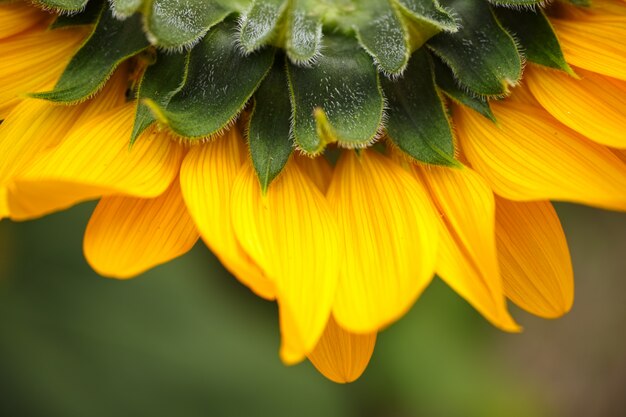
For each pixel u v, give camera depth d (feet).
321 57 1.56
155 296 2.00
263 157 1.56
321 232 1.55
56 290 1.98
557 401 2.42
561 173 1.58
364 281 1.54
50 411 1.97
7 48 1.60
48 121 1.58
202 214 1.52
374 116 1.56
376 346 2.07
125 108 1.57
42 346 1.98
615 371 2.39
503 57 1.58
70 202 1.45
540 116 1.60
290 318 1.43
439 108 1.58
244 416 2.00
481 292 1.51
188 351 2.00
